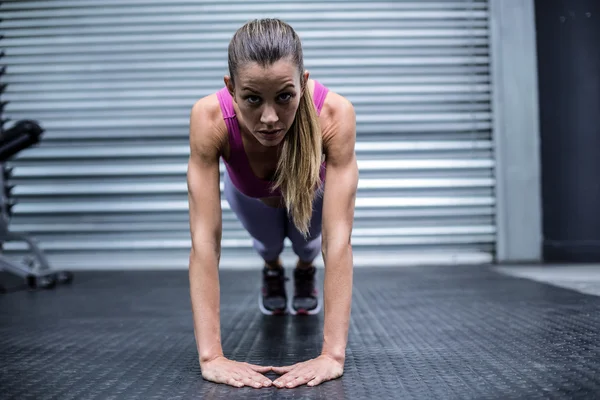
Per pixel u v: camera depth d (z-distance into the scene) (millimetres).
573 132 4559
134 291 3350
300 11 4648
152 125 4652
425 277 3688
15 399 1343
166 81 4648
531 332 1963
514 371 1487
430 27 4648
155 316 2502
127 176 4656
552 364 1550
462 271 4000
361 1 4656
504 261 4594
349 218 1539
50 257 4656
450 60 4637
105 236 4648
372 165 4613
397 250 4613
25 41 4668
